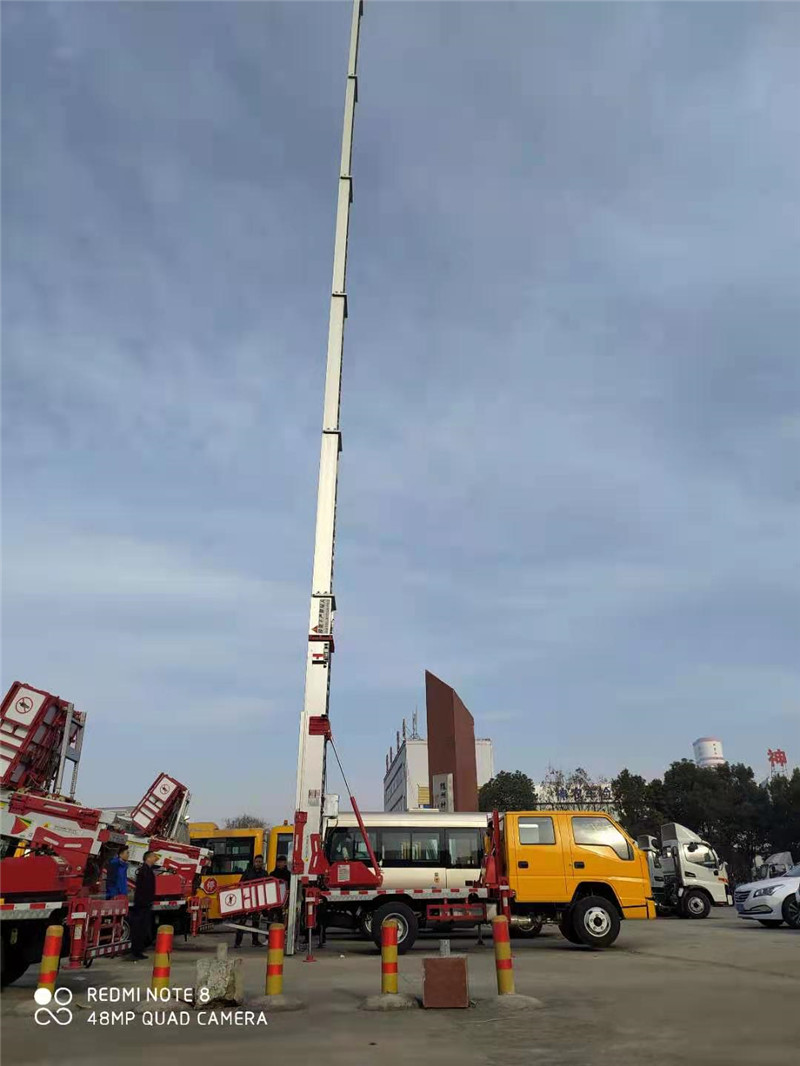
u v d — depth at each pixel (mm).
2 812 11805
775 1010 8328
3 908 10414
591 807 67688
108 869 13688
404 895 14727
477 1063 6125
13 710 12547
